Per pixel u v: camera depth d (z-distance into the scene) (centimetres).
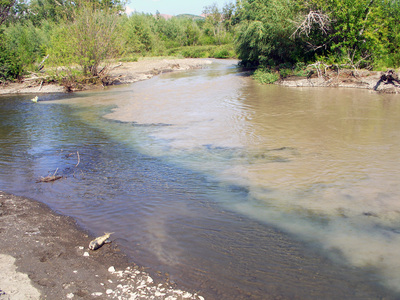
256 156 832
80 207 595
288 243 471
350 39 1934
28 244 470
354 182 664
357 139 934
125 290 374
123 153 890
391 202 579
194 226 521
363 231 496
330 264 423
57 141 1023
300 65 2205
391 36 2002
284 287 382
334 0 1948
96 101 1683
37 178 741
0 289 372
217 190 652
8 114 1438
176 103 1538
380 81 1695
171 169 766
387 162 759
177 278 399
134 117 1295
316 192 629
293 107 1370
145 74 2792
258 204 591
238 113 1295
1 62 2252
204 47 5616
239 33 2612
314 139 951
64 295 365
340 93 1664
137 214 564
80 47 2173
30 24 3994
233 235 494
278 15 2227
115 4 2595
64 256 443
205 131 1065
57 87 2142
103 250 459
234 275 404
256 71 2456
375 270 410
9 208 590
